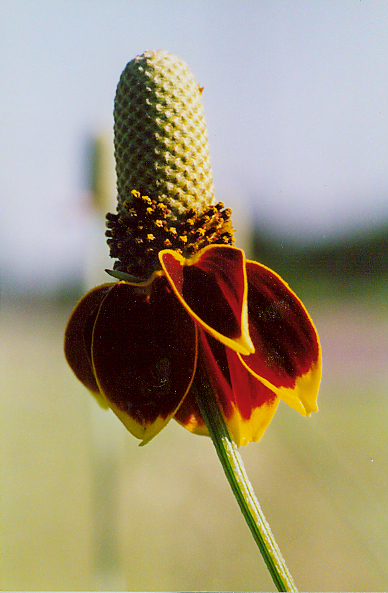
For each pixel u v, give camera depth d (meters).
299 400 0.11
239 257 0.11
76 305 0.12
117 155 0.12
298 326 0.11
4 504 0.30
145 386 0.11
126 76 0.12
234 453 0.11
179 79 0.12
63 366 0.47
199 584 0.26
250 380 0.11
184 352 0.11
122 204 0.12
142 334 0.11
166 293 0.11
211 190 0.12
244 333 0.10
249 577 0.27
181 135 0.12
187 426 0.12
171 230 0.11
